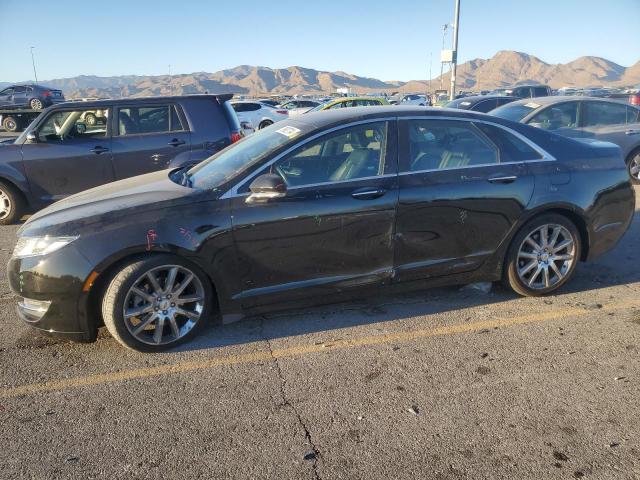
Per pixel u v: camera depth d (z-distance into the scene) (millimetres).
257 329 3986
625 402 2990
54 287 3391
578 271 5125
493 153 4180
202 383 3266
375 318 4145
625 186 4531
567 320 4043
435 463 2529
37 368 3479
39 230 3490
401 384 3213
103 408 3023
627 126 9289
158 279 3572
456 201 3992
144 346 3594
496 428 2779
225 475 2477
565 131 9008
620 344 3664
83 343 3795
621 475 2430
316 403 3037
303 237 3725
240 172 3699
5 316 4316
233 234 3602
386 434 2750
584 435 2713
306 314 4238
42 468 2541
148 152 7367
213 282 3674
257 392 3158
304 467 2520
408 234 3947
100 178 7336
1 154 7117
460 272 4199
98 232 3420
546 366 3391
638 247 5879
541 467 2490
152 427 2846
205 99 7680
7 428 2852
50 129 7258
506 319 4078
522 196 4152
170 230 3484
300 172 3773
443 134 4102
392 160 3920
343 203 3756
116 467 2541
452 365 3422
